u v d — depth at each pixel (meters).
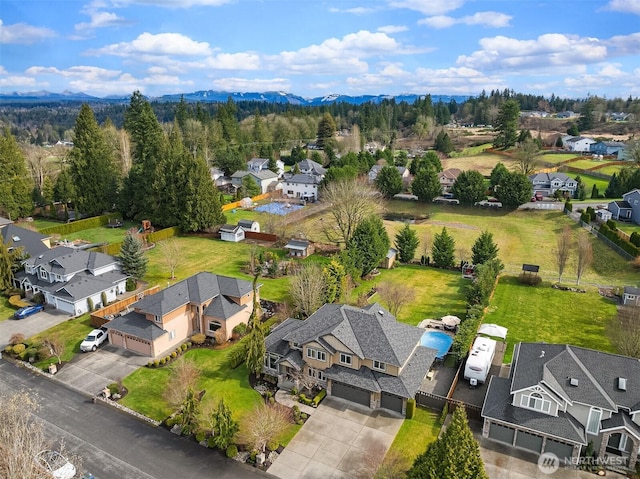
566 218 89.50
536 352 35.75
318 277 50.28
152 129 98.50
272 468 30.22
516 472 29.81
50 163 118.75
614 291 57.12
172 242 79.06
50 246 68.94
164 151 86.38
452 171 120.56
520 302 55.88
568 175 121.38
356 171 112.44
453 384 37.72
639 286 58.94
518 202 95.88
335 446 32.09
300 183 115.56
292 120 190.25
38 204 94.19
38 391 38.34
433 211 102.19
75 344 45.69
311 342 37.47
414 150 169.62
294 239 75.75
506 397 33.47
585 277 64.44
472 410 34.53
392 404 35.78
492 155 149.62
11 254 58.97
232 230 80.25
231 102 165.88
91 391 38.41
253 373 40.56
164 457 31.17
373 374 36.34
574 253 73.00
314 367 38.22
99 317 49.00
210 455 31.44
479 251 64.94
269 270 63.81
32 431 29.05
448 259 67.25
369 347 36.84
